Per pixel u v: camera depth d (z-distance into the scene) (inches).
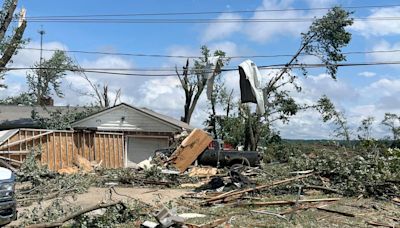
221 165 797.9
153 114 1133.1
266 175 619.5
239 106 1489.9
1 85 1099.3
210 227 337.4
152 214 375.9
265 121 1499.8
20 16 956.6
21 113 1266.0
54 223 308.5
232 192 482.0
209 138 748.0
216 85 1604.3
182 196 504.1
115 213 357.1
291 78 1457.9
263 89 518.3
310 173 583.5
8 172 316.5
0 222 294.5
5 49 948.6
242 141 1605.6
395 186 503.5
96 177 661.9
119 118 1105.4
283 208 420.5
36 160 728.3
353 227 350.9
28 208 422.3
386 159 603.8
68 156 853.8
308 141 1224.8
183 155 719.1
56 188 530.0
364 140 892.6
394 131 1103.0
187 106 1519.4
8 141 771.4
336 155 630.5
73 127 1100.5
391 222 372.2
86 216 339.6
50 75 2103.8
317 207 422.0
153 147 1096.8
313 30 1382.9
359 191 499.2
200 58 1262.3
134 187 597.3
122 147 978.1
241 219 370.6
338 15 1365.7
